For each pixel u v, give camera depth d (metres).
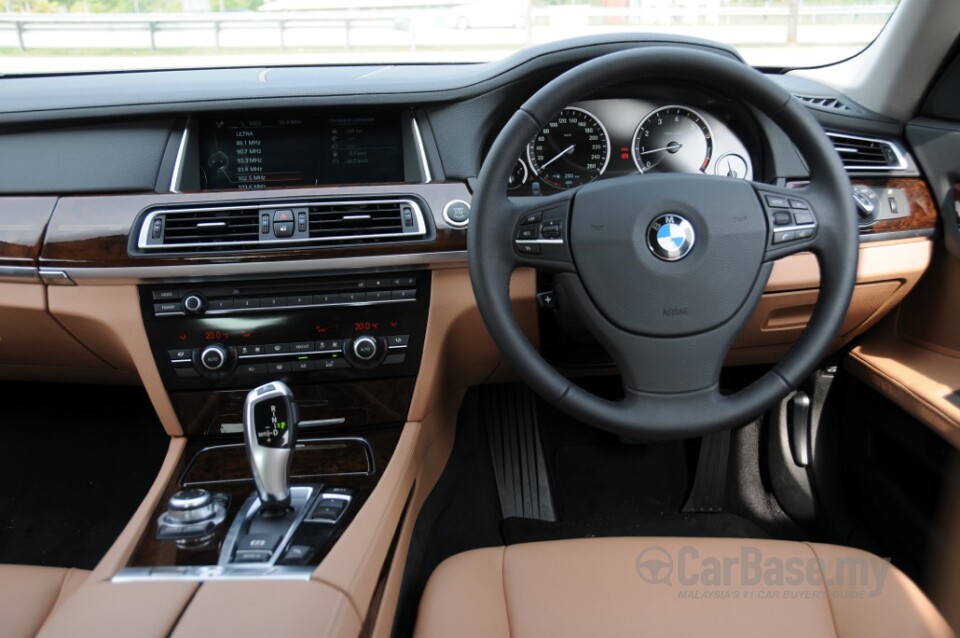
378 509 1.28
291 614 0.99
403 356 1.54
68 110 1.50
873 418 1.78
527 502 2.05
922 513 1.58
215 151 1.56
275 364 1.52
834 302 1.31
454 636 1.11
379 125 1.58
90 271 1.45
